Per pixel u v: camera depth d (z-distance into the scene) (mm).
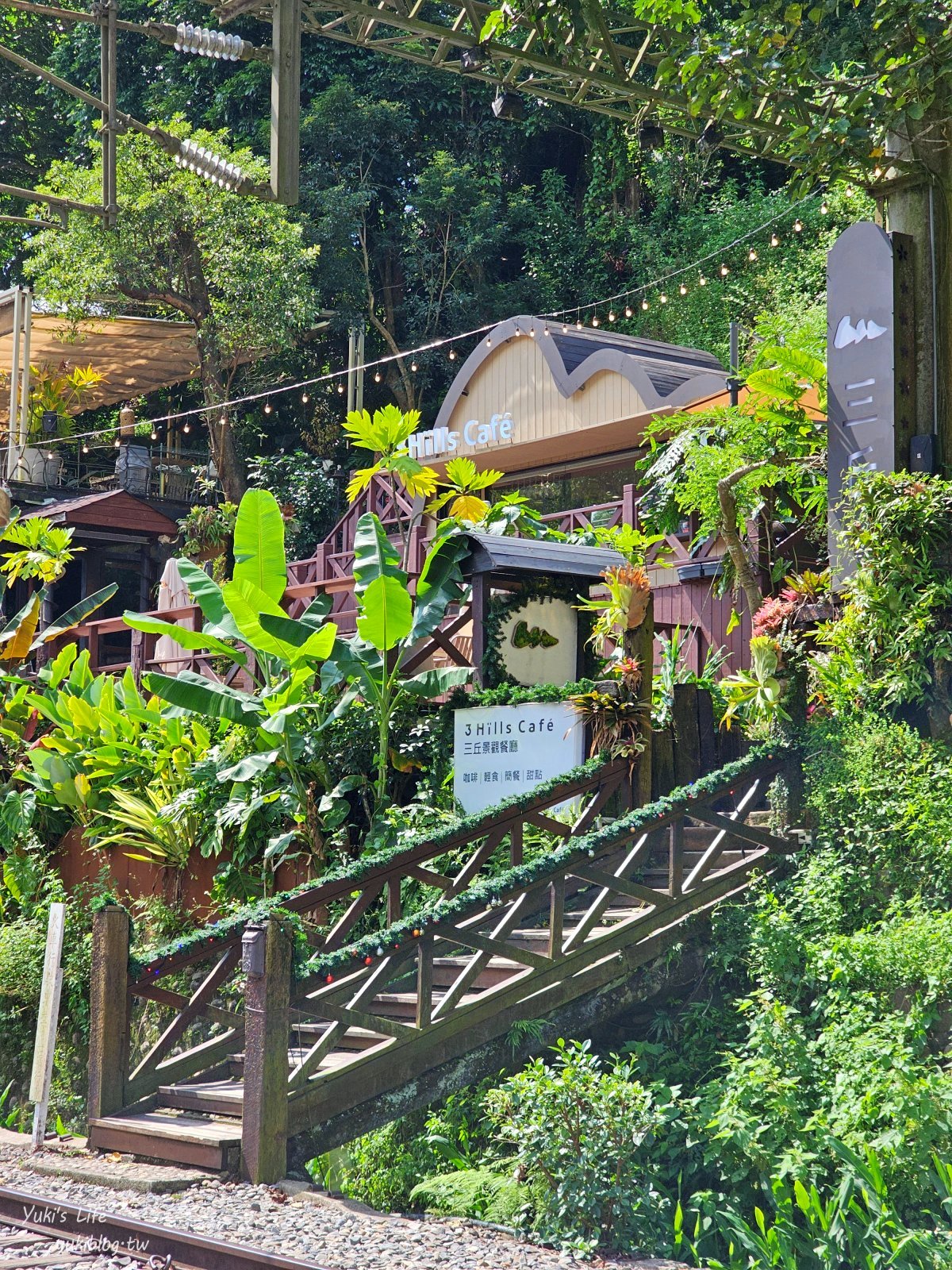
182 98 31281
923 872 8477
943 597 9453
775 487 12602
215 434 27625
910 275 10531
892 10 9492
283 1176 7730
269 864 11992
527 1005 8539
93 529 24875
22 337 27062
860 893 8688
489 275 33125
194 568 12969
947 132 10352
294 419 32906
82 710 13797
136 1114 8859
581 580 12719
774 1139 7320
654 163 29906
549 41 10758
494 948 8508
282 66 10445
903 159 10695
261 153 30047
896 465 10273
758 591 11469
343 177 31281
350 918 9000
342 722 12195
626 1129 6996
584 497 19688
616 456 19000
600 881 8766
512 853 9492
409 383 31062
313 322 28703
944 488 9625
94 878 13547
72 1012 12102
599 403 17859
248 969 7883
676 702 10617
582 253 31797
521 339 19312
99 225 25172
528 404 19062
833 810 9094
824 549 12938
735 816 9336
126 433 27547
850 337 10602
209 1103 8641
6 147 34000
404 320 33000
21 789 15195
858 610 9742
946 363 10453
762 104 11031
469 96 33188
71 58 32344
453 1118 8617
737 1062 7809
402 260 31406
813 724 9539
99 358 28703
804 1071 7703
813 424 12086
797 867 9211
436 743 11922
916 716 9570
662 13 10648
